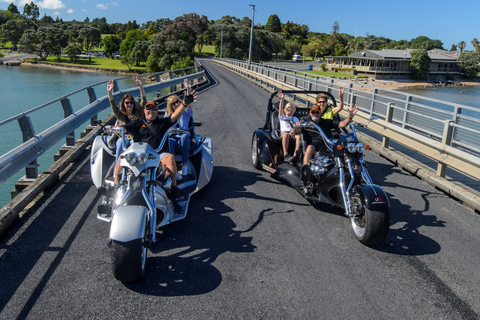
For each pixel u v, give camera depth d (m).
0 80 53.94
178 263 3.87
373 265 3.92
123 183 3.86
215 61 75.12
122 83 57.94
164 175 4.45
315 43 162.38
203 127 10.81
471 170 5.73
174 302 3.26
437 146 6.43
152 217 3.71
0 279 3.52
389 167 7.41
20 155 5.20
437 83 97.00
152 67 105.00
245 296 3.36
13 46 177.88
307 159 5.35
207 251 4.11
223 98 17.73
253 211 5.19
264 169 6.84
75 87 41.78
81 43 188.25
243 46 114.50
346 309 3.22
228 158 7.77
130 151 3.82
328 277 3.68
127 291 3.40
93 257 3.94
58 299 3.26
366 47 149.12
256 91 21.69
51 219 4.76
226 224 4.78
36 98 28.55
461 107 6.24
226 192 5.88
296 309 3.20
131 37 131.62
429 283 3.64
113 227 3.34
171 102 6.16
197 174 5.65
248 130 10.59
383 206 4.09
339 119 6.40
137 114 6.29
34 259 3.87
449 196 5.94
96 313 3.10
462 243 4.45
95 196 5.50
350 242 4.40
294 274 3.71
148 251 4.09
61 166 6.18
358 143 4.57
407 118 8.38
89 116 8.55
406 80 98.06
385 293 3.46
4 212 4.45
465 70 110.19
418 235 4.62
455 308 3.29
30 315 3.06
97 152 5.59
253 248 4.20
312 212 5.22
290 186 6.23
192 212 5.11
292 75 18.27
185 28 109.81
